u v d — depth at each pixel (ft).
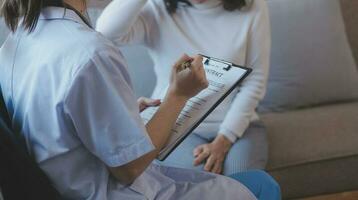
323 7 6.64
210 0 5.05
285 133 5.97
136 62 6.20
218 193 3.54
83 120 2.86
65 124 2.88
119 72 2.89
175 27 5.16
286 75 6.54
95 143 2.92
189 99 3.89
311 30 6.57
